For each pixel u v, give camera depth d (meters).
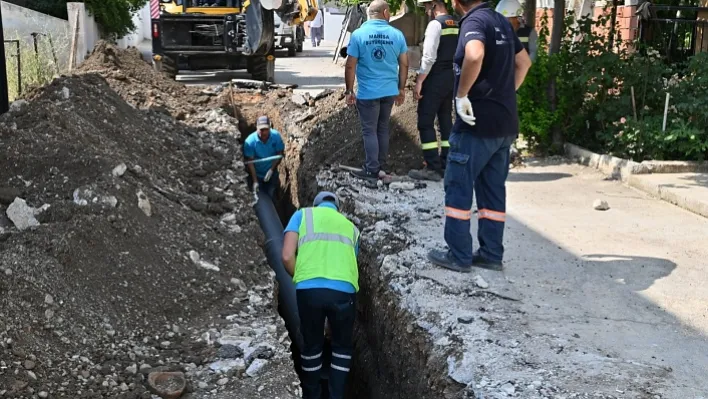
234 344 4.83
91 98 7.99
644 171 8.66
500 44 5.52
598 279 5.83
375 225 7.17
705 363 4.54
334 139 9.82
